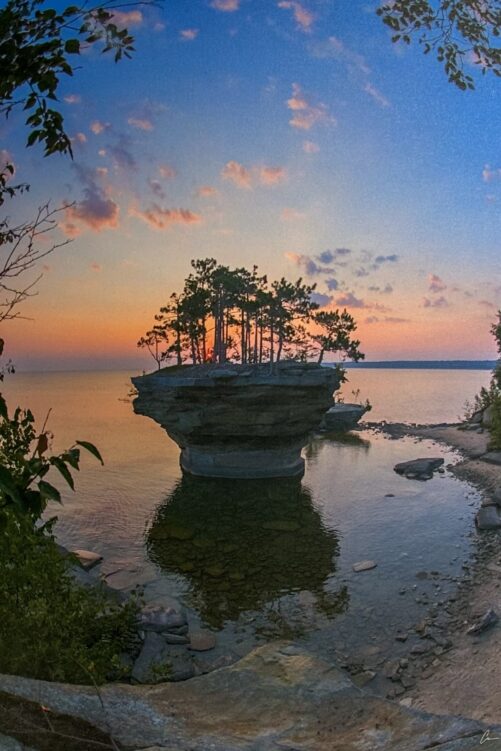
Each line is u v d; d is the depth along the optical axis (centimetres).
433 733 383
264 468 4791
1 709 355
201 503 3925
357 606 2198
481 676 1531
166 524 3388
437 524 3306
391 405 14062
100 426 9394
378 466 5331
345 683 498
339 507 3794
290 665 534
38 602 925
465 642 1798
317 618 2109
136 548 2948
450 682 1555
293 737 408
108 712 404
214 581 2495
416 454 6012
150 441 7425
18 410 734
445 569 2558
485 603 2097
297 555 2831
